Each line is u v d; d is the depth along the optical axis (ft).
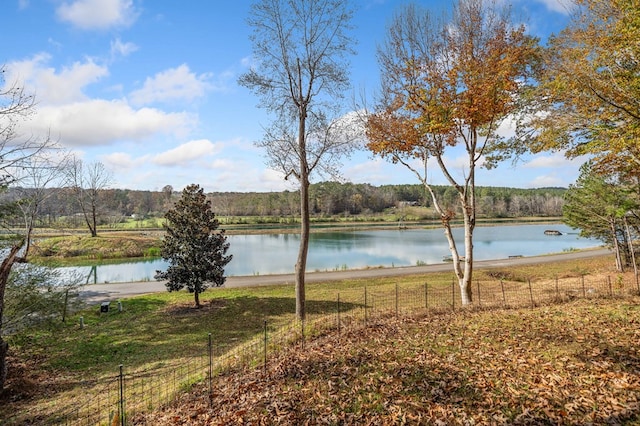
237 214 398.62
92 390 36.81
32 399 35.73
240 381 28.45
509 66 43.75
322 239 223.92
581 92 37.11
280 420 21.52
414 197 516.73
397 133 51.83
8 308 47.39
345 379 26.14
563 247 176.86
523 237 229.45
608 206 72.64
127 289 84.74
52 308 55.31
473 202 52.01
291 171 56.85
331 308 63.98
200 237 68.44
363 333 36.24
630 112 33.35
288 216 386.32
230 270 118.11
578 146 41.88
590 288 62.18
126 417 26.35
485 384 24.11
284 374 28.04
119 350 49.49
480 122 46.93
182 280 67.77
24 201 44.91
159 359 45.11
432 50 48.34
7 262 38.11
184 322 60.44
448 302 57.88
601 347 28.60
